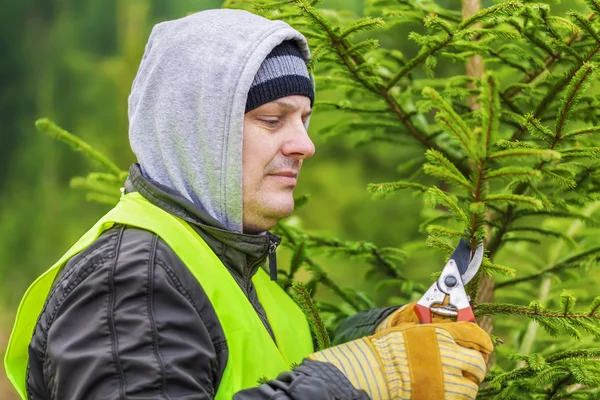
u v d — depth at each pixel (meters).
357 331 2.80
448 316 2.34
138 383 1.99
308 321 2.82
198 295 2.20
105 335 2.05
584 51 3.15
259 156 2.39
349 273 8.96
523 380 2.68
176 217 2.35
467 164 3.57
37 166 17.98
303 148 2.42
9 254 16.83
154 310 2.10
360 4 10.69
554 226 4.41
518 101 3.30
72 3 18.95
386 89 3.24
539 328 3.96
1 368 13.66
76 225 17.00
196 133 2.34
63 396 2.05
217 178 2.34
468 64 3.60
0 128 18.69
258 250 2.44
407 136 3.80
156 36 2.47
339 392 2.08
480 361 2.19
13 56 19.02
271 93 2.36
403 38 6.71
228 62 2.31
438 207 4.86
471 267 2.38
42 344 2.17
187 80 2.34
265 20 2.42
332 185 12.84
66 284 2.15
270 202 2.42
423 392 2.13
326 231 3.95
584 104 3.20
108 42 18.41
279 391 2.06
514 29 3.19
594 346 3.52
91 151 3.79
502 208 3.34
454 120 2.20
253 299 2.52
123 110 15.79
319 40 2.99
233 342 2.25
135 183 2.41
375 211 11.72
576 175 3.15
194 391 2.04
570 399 2.88
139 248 2.17
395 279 3.64
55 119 17.61
